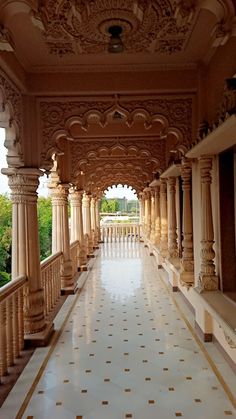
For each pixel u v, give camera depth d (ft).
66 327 15.24
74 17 8.91
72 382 10.22
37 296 13.47
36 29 9.84
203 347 12.69
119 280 25.52
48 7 8.32
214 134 8.87
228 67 10.22
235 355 10.60
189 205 15.58
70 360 11.76
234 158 11.86
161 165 23.36
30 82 13.15
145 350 12.53
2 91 10.85
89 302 19.43
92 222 48.29
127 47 11.18
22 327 12.70
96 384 10.09
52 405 9.02
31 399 9.31
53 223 22.03
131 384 10.07
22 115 13.16
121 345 13.04
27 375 10.69
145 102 13.46
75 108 13.50
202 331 13.37
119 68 13.01
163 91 13.19
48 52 11.60
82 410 8.79
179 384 10.03
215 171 12.23
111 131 22.95
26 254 13.37
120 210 129.29
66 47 11.20
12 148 12.49
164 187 24.45
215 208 12.31
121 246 50.39
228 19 6.84
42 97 13.42
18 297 12.30
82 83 13.17
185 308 17.89
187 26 9.86
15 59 11.66
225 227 11.93
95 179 40.55
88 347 12.89
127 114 13.46
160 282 24.62
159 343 13.17
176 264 18.11
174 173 19.21
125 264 33.06
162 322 15.69
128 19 8.98
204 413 8.59
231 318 9.00
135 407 8.89
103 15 8.75
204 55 12.19
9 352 11.32
